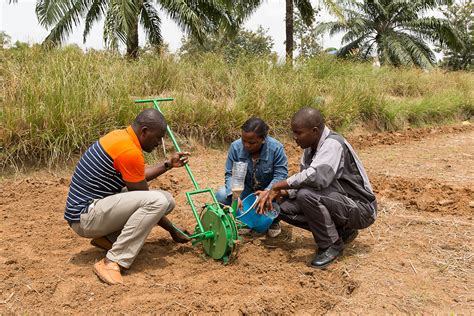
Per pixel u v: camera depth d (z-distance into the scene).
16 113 6.40
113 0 13.45
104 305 3.21
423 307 3.21
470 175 6.98
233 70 10.46
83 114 6.83
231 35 18.61
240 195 4.36
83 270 3.67
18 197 5.47
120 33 13.30
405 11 26.59
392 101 11.83
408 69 17.17
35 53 9.16
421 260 3.88
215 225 3.79
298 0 19.20
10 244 4.18
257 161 4.20
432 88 15.09
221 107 8.27
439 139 10.37
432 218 4.85
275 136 8.92
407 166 7.57
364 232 4.49
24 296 3.30
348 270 3.72
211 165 7.12
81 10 15.86
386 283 3.51
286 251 4.15
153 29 18.05
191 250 4.11
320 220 3.75
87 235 3.64
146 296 3.32
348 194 3.83
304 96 9.71
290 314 3.18
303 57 12.45
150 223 3.53
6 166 6.23
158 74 9.81
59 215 4.96
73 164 6.58
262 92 9.16
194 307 3.19
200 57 11.28
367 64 15.32
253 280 3.56
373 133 10.66
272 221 4.05
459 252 4.03
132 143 3.47
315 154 3.81
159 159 7.32
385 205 5.21
